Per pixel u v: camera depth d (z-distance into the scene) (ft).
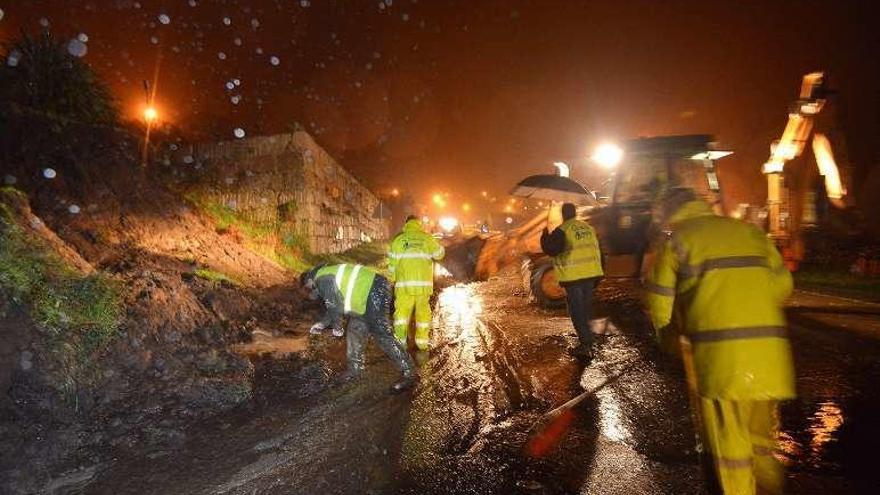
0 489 12.12
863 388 16.87
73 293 19.29
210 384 17.98
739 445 9.37
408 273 22.47
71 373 16.65
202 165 51.24
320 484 12.21
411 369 18.99
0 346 15.84
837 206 39.22
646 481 11.73
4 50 35.68
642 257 29.17
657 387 17.48
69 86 36.29
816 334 23.35
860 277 36.86
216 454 13.94
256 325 27.50
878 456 12.51
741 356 9.14
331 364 21.83
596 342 23.52
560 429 14.57
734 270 9.51
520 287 40.83
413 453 13.56
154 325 21.24
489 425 15.07
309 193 52.60
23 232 20.92
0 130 29.53
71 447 14.19
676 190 11.12
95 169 33.19
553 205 34.24
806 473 11.78
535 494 11.41
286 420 16.06
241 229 44.57
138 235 31.27
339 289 19.29
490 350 23.08
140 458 13.78
